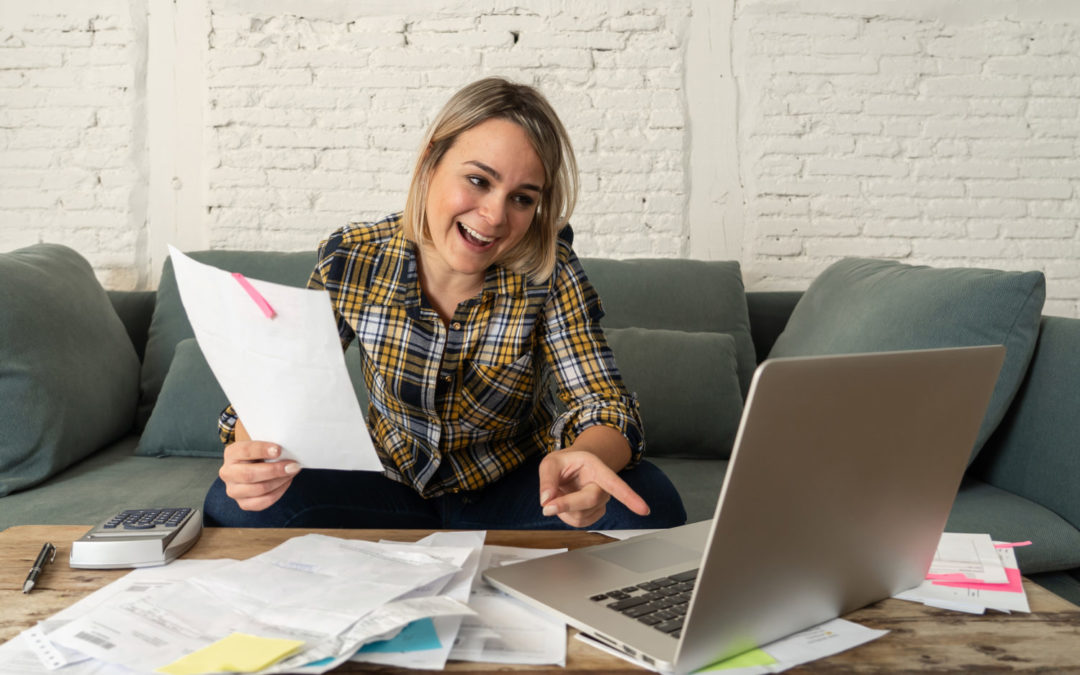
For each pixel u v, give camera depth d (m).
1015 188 2.76
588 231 2.72
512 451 1.40
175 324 2.31
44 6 2.61
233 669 0.60
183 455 2.00
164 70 2.63
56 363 1.81
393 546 0.88
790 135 2.74
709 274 2.40
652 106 2.71
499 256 1.30
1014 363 1.56
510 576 0.83
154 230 2.66
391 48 2.66
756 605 0.67
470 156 1.14
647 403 2.09
